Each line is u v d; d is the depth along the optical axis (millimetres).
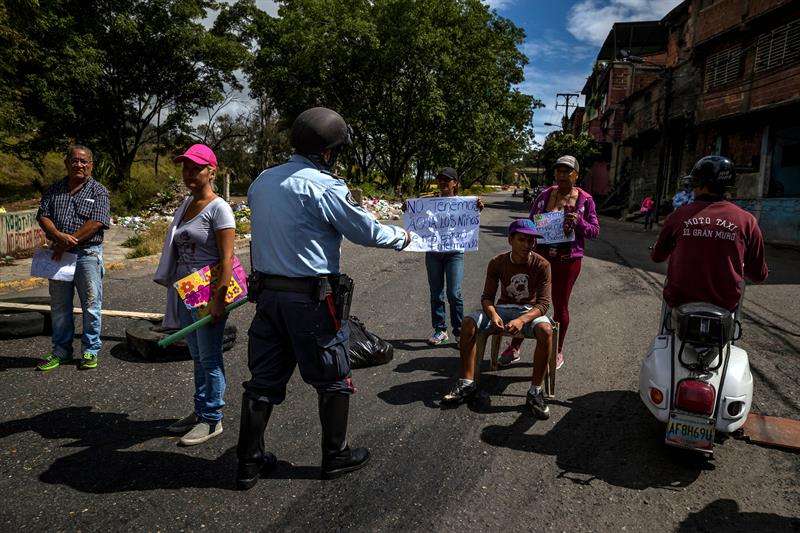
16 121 18953
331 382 2672
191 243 2984
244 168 39406
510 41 32312
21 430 3252
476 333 3727
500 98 31891
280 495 2617
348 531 2346
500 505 2568
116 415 3492
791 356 4895
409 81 27859
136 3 24375
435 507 2537
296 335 2502
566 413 3617
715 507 2598
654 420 3523
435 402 3758
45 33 20156
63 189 4133
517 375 4312
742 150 18109
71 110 22359
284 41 28062
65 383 3984
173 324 3182
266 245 2496
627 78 34781
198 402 3180
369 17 27328
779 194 16594
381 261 9336
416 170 34750
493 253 10594
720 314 2750
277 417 3475
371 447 3111
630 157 33062
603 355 4797
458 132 29109
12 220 9164
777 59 15875
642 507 2584
